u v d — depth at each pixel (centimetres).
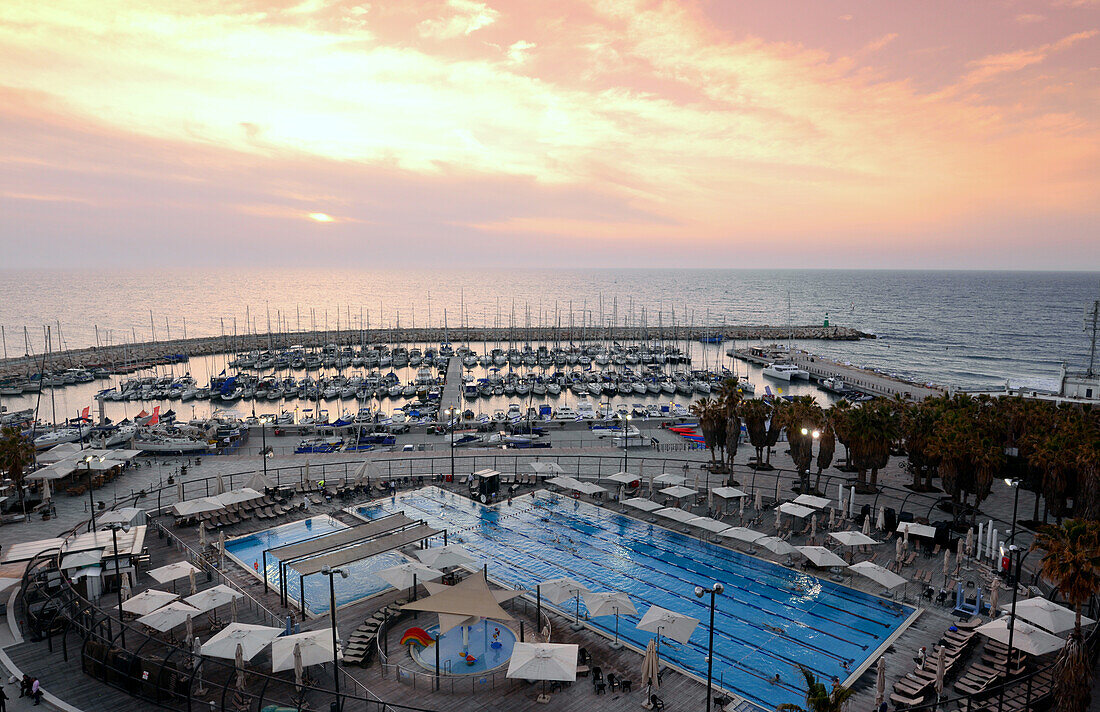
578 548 5397
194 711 3062
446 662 3569
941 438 5881
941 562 4962
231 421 11388
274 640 3328
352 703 3191
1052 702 3067
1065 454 5378
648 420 11088
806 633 4019
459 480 7181
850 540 4812
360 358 18600
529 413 10919
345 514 6088
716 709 3197
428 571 4184
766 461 8006
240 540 5450
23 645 3653
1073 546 3162
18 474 5841
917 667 3484
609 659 3659
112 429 9831
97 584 4222
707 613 4288
